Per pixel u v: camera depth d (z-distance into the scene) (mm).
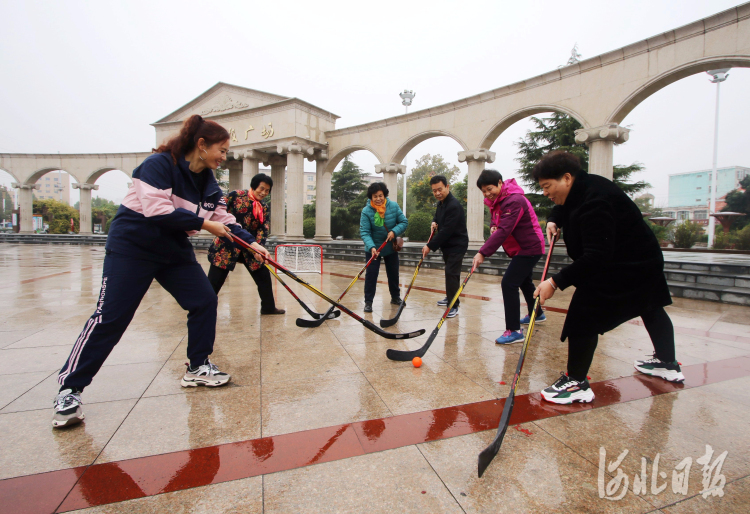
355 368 2891
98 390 2453
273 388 2514
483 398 2396
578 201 2330
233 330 3971
